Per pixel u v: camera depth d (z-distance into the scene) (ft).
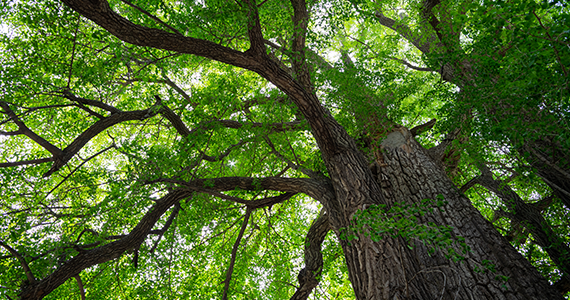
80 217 16.10
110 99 20.20
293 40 18.56
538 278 12.09
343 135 18.85
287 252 23.48
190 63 20.62
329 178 19.79
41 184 18.12
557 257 15.39
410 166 17.80
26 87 16.67
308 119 16.70
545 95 8.53
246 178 18.85
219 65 25.21
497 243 13.38
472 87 11.50
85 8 11.18
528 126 8.96
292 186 18.88
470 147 13.01
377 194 15.53
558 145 12.25
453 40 13.29
